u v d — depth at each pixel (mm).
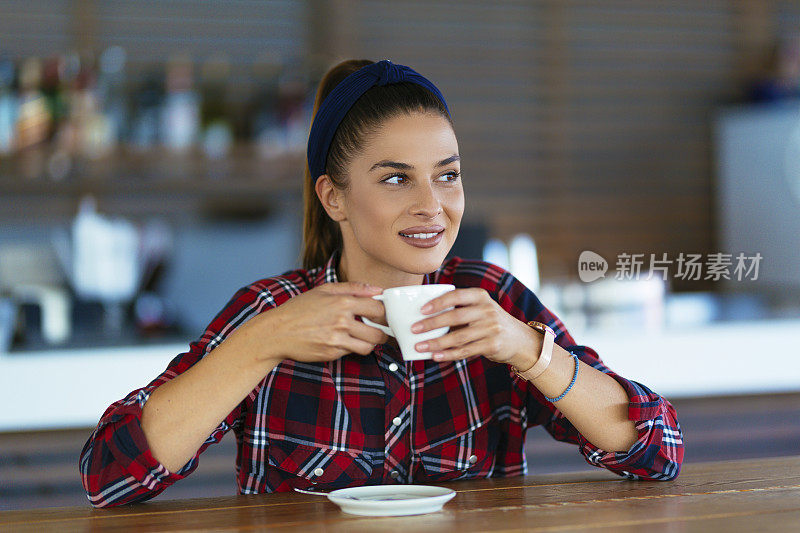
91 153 4996
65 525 1526
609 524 1391
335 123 1878
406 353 1616
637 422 1768
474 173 6344
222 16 5824
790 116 6133
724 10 6672
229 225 5852
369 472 1899
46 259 5527
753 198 6285
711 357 3955
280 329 1633
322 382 1916
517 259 5000
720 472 1871
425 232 1796
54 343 3805
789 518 1410
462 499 1640
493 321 1643
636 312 4270
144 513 1616
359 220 1846
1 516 1640
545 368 1725
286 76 5582
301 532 1385
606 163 6512
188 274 5734
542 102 6438
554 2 6410
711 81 6648
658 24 6566
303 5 5977
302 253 2203
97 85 5133
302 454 1891
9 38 5484
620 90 6508
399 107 1812
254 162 5297
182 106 5223
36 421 3516
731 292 5578
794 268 5945
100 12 5621
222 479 3775
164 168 5262
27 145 4922
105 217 5422
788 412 4000
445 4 6250
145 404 1698
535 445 3932
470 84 6312
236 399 1674
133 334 4418
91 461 1685
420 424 1928
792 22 6766
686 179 6602
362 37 6109
